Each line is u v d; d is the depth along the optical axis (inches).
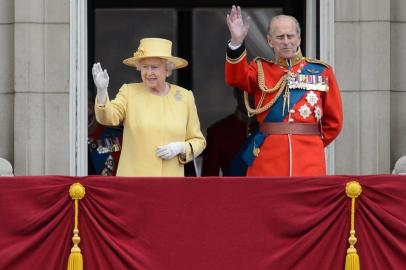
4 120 1782.7
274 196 1534.2
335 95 1640.0
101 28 2097.7
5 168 1715.1
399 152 1788.9
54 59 1782.7
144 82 1642.5
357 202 1533.0
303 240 1529.3
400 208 1530.5
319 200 1533.0
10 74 1786.4
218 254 1533.0
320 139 1636.3
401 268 1528.1
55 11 1784.0
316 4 1812.3
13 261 1526.8
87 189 1531.7
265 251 1531.7
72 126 1781.5
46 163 1775.3
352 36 1791.3
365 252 1530.5
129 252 1526.8
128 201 1533.0
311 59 1646.2
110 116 1604.3
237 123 1941.4
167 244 1533.0
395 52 1796.3
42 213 1528.1
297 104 1627.7
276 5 2076.8
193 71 2114.9
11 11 1788.9
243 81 1626.5
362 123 1784.0
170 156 1617.9
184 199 1534.2
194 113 1652.3
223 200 1534.2
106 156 1775.3
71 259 1521.9
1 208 1530.5
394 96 1793.8
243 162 1667.1
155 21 2108.8
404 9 1796.3
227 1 2103.8
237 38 1604.3
